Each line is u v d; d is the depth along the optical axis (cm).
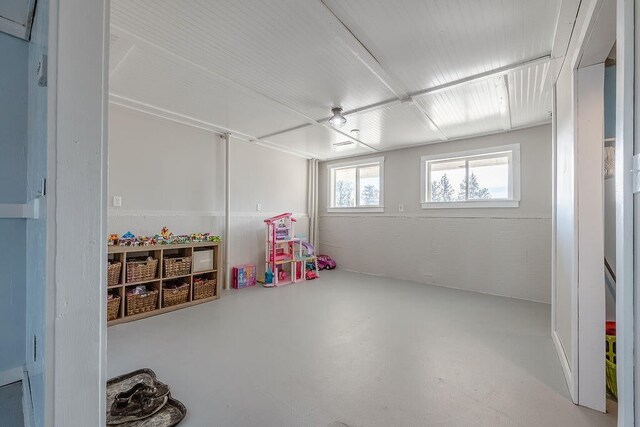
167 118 382
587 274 180
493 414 170
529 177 411
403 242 530
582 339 180
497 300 402
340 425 159
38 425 85
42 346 78
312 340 267
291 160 591
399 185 538
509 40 212
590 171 182
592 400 176
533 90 293
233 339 267
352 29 203
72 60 77
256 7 181
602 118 180
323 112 357
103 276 82
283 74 264
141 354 237
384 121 386
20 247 124
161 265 346
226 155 461
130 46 221
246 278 474
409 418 165
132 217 363
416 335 280
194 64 247
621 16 86
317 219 643
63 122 75
